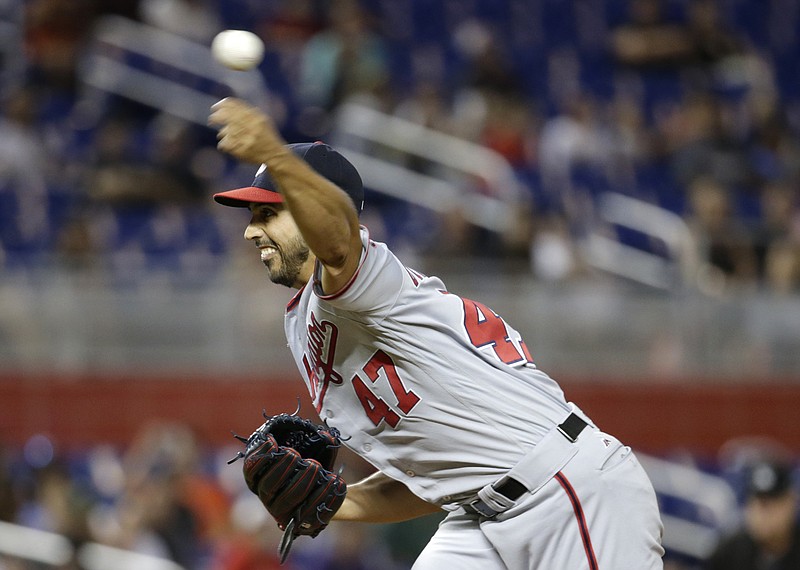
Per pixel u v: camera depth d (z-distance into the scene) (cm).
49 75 5103
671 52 5534
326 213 1312
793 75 5781
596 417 3806
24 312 3762
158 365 3772
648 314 3850
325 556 3275
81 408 3725
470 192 4478
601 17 5825
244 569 3009
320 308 1451
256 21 5691
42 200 4453
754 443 3819
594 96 5484
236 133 1276
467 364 1459
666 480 4009
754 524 2477
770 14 5931
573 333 3834
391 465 1519
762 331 3872
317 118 5034
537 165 4878
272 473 1484
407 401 1463
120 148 4597
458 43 5625
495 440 1462
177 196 4544
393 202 4656
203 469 3681
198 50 5303
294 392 3756
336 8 5469
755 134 5156
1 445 3216
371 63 5128
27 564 2961
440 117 4862
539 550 1466
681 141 4956
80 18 5250
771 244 4103
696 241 4112
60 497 3034
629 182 4781
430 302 1459
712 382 3838
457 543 1538
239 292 3803
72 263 3900
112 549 3016
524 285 3838
